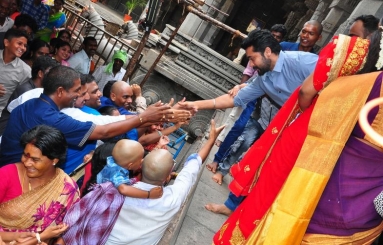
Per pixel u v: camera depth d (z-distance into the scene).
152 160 1.99
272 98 2.64
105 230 1.98
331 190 1.53
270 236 1.57
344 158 1.51
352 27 2.09
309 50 3.72
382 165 1.47
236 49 15.79
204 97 8.96
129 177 2.20
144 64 8.85
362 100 1.43
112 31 11.36
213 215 3.01
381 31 1.55
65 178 2.06
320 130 1.53
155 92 9.19
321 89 1.64
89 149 2.74
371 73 1.46
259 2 16.02
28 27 5.00
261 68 2.41
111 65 5.93
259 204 1.81
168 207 2.09
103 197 1.97
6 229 1.97
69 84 2.38
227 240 1.96
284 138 1.82
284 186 1.58
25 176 1.95
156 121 2.70
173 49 9.15
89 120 2.63
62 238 1.99
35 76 3.52
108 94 3.64
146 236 2.08
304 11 12.31
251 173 2.05
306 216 1.51
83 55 5.85
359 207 1.49
